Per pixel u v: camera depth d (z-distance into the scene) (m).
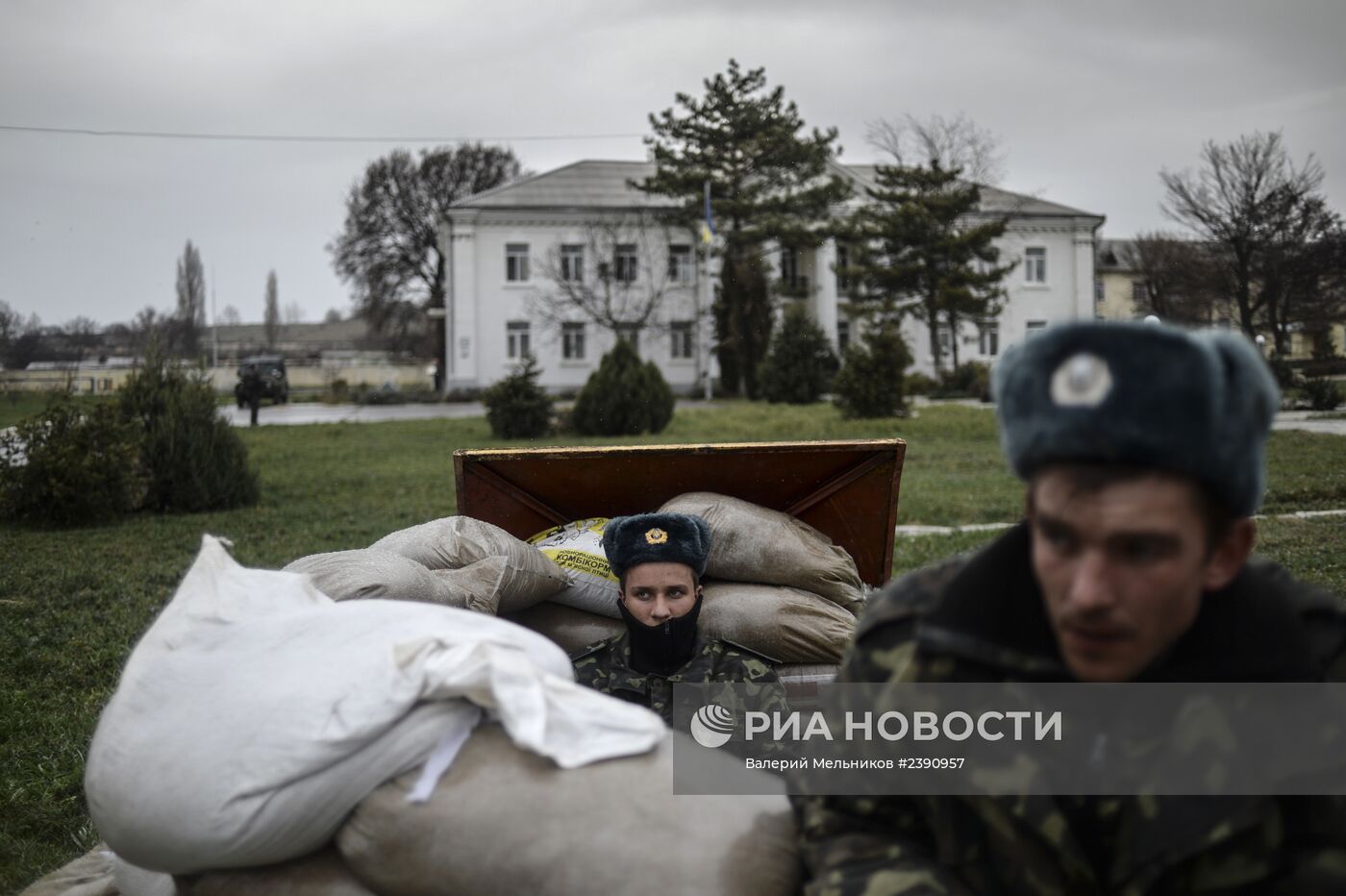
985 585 1.72
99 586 8.91
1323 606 1.71
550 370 53.19
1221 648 1.63
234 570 2.78
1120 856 1.66
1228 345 1.52
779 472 4.51
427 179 68.12
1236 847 1.61
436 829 2.13
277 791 2.25
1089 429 1.44
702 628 3.98
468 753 2.25
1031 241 57.09
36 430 13.27
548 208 52.66
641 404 28.73
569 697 2.28
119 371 51.78
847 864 1.83
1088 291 57.53
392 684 2.24
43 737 4.99
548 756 2.18
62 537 12.05
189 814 2.29
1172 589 1.49
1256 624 1.64
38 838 3.97
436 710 2.26
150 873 2.94
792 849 2.11
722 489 4.59
